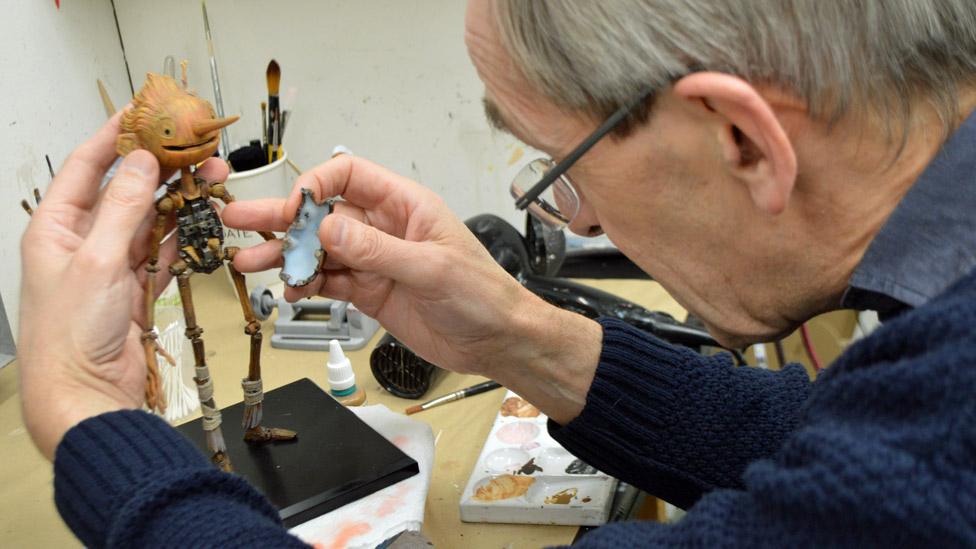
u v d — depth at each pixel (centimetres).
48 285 57
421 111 139
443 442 90
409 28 133
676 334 106
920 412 38
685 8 44
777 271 54
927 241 46
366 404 99
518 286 76
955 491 35
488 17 51
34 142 113
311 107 141
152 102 64
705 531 43
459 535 76
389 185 74
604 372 75
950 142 46
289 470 78
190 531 46
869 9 44
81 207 64
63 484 50
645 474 75
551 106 51
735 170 48
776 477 40
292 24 134
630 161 51
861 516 37
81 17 125
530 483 80
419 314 79
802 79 45
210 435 76
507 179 143
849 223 51
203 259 72
